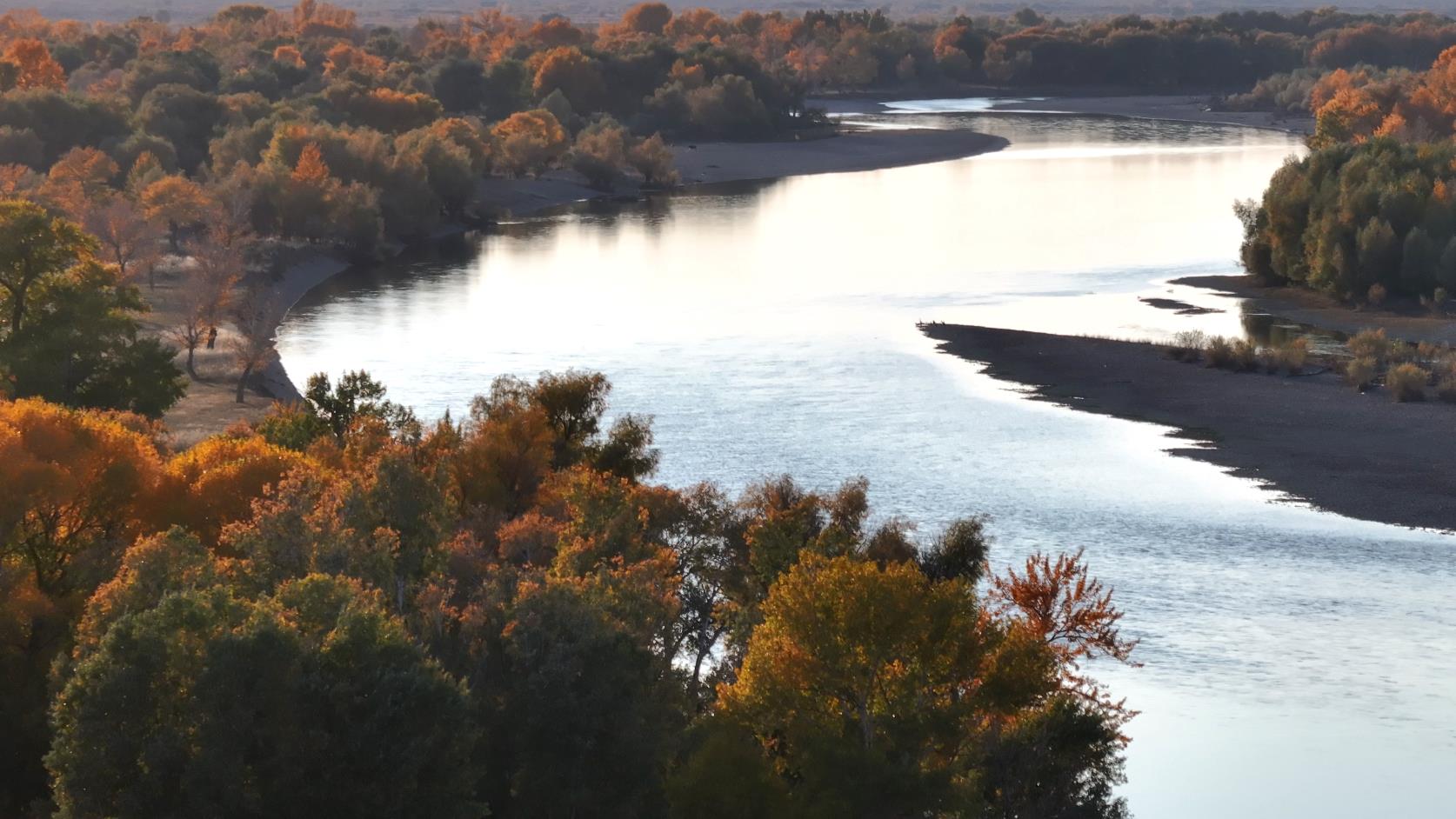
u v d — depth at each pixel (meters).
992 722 38.38
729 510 56.31
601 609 38.31
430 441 60.25
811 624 35.09
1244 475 86.31
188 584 37.28
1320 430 95.06
